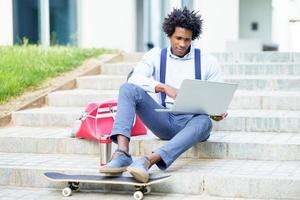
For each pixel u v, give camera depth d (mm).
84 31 13234
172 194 5051
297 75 8242
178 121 5426
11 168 5418
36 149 6102
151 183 4809
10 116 6992
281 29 15305
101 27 13102
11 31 12281
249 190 4895
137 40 13797
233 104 6992
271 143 5539
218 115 5258
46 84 8117
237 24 12930
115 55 9633
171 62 5465
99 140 5695
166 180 5055
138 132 5957
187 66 5457
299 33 12195
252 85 7699
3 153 6121
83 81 8250
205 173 5043
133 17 13156
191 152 5680
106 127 5773
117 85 8109
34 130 6598
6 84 7641
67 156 5914
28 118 6934
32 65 8672
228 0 12875
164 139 5645
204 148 5660
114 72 8883
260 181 4867
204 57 5492
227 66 8461
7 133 6387
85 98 7461
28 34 13133
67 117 6832
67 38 13414
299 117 6160
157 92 5160
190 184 5031
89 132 5797
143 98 5156
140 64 5453
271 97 6895
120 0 13000
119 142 4934
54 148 6055
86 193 5121
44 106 7562
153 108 5270
